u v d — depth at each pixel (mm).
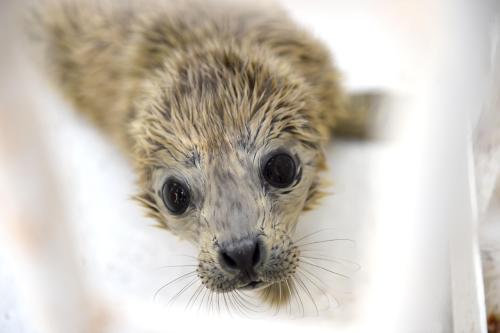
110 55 679
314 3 650
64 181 688
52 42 690
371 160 663
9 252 675
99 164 697
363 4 639
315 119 646
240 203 588
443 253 634
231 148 599
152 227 699
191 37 652
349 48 653
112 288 693
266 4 657
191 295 690
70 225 687
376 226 661
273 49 647
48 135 682
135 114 657
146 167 641
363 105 660
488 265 611
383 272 656
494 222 615
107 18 680
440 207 636
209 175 597
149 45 661
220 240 583
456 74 623
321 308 661
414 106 646
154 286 694
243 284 591
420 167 645
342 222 665
